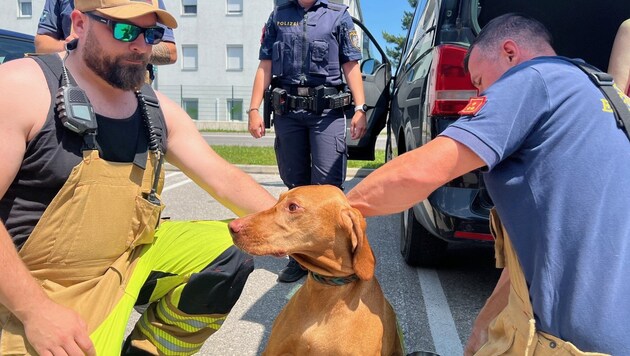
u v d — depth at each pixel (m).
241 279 2.19
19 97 1.71
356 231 1.78
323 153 3.67
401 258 4.16
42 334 1.65
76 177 1.80
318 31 3.62
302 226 1.83
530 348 1.65
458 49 2.84
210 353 2.68
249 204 2.24
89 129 1.79
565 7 3.38
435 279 3.69
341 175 3.74
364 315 1.92
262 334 2.89
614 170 1.53
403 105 4.06
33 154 1.76
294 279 3.65
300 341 1.93
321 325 1.90
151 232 2.06
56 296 1.83
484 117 1.58
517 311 1.75
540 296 1.60
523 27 1.85
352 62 3.82
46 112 1.76
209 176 2.26
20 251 1.82
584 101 1.59
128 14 1.78
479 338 2.18
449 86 2.85
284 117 3.72
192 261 2.12
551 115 1.59
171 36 3.77
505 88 1.61
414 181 1.62
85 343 1.71
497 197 1.71
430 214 3.02
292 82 3.65
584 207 1.53
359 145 4.97
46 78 1.80
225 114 27.77
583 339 1.52
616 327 1.48
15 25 28.86
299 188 1.92
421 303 3.29
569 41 3.65
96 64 1.85
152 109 2.10
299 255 1.91
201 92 27.75
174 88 27.84
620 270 1.49
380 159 10.11
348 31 3.75
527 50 1.83
